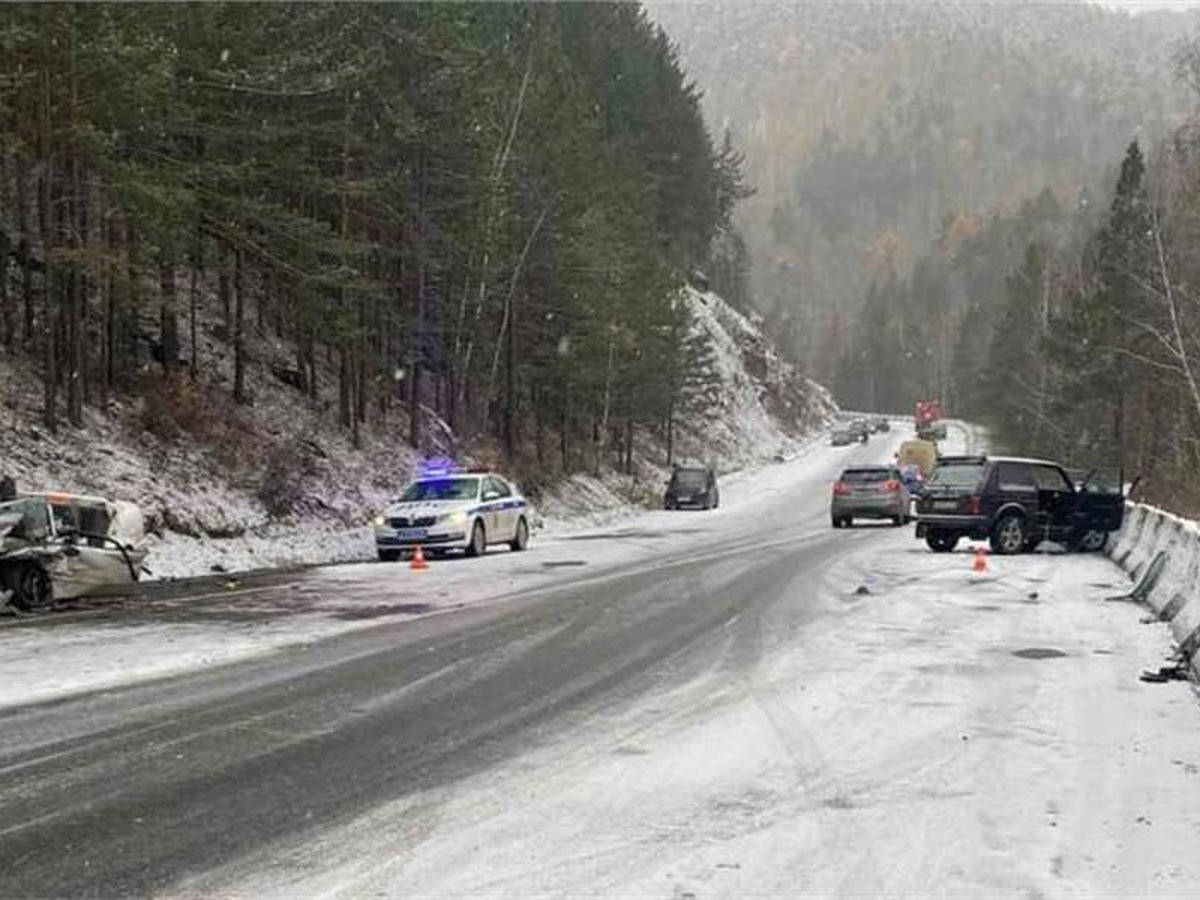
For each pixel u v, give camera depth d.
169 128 24.61
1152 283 48.50
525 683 10.64
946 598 16.31
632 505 49.56
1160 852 6.22
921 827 6.61
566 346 46.25
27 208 27.34
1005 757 8.04
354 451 33.88
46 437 24.20
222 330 34.88
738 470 73.81
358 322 33.56
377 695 10.12
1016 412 92.31
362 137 32.03
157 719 9.20
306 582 19.44
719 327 94.12
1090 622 14.05
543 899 5.58
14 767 7.80
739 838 6.43
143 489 24.34
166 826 6.62
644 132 73.56
